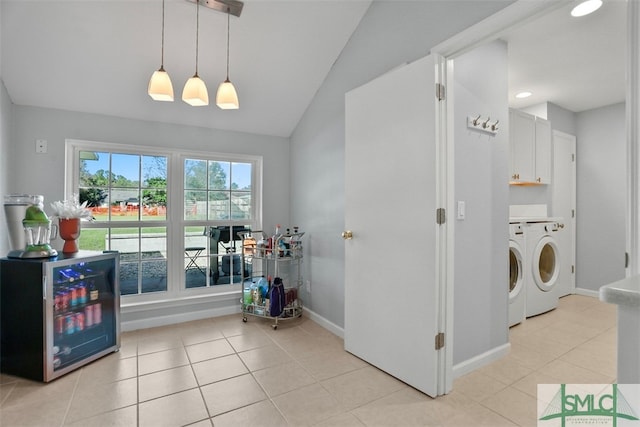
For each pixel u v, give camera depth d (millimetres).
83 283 2201
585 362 2211
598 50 2584
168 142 2945
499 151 2303
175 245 3029
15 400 1741
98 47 2258
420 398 1778
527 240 3105
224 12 2248
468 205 2072
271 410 1665
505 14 1508
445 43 1778
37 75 2299
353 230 2320
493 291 2248
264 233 3318
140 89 2590
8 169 2316
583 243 4078
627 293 629
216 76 2688
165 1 2119
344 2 2344
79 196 2682
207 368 2102
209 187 3213
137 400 1743
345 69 2646
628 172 1015
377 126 2127
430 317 1786
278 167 3510
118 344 2354
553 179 3832
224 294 3166
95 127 2666
